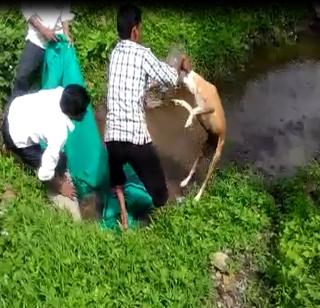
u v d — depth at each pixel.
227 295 3.35
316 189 3.95
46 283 3.07
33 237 3.29
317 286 3.23
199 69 5.14
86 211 3.77
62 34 3.96
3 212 3.41
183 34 5.28
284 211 3.79
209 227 3.57
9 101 4.06
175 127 4.61
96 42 4.87
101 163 3.79
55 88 3.71
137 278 3.17
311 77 5.34
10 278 3.07
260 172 4.34
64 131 3.39
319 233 3.50
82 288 3.08
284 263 3.38
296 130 4.77
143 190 3.76
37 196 3.62
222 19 5.48
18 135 3.54
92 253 3.24
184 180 4.06
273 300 3.32
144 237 3.47
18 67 4.02
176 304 3.09
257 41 5.57
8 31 4.47
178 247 3.41
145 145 3.47
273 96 5.10
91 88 4.70
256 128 4.77
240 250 3.55
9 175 3.68
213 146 3.89
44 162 3.39
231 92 5.12
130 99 3.43
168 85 3.53
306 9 5.81
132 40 3.46
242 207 3.74
